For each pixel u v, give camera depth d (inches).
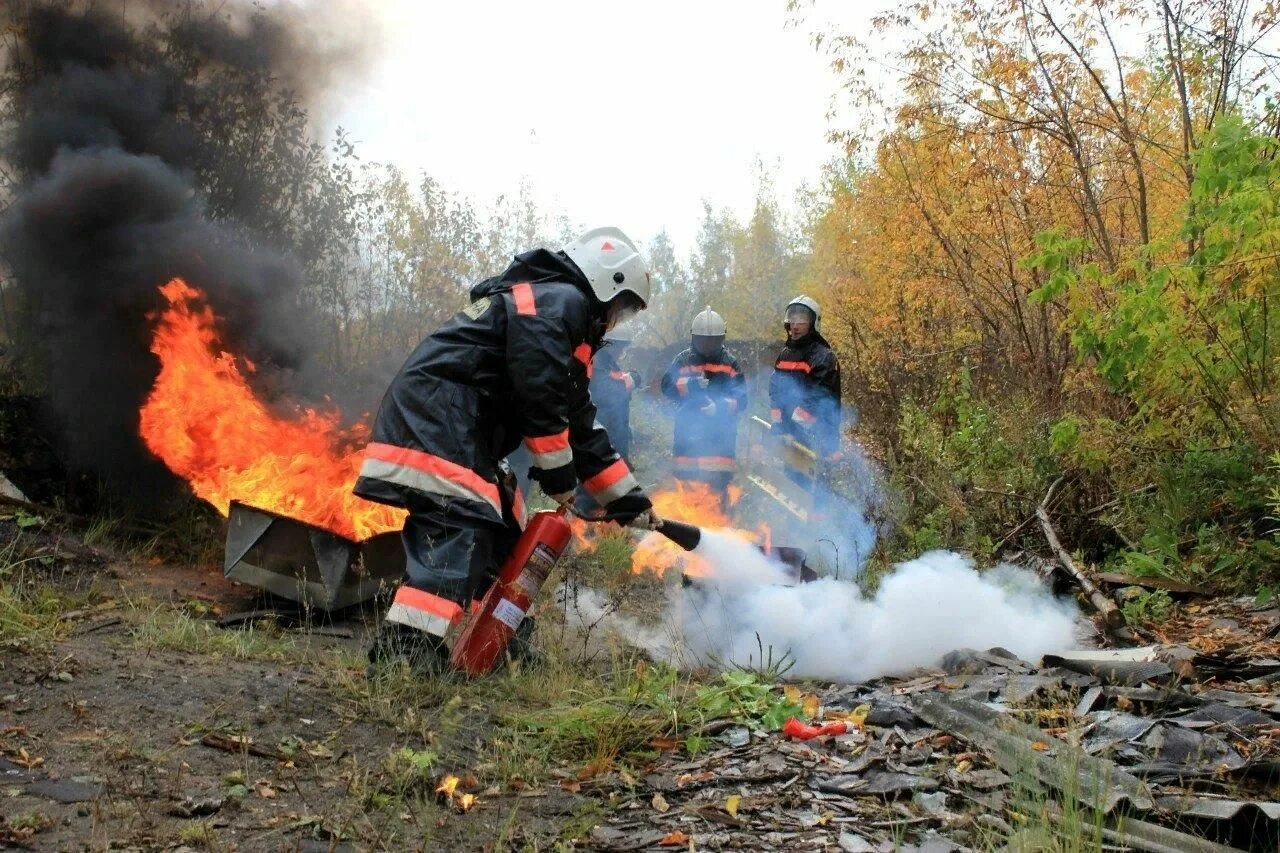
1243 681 158.4
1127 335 237.8
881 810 111.8
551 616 192.5
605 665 170.2
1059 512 258.8
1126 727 131.7
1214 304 237.1
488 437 157.5
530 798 115.1
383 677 142.7
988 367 394.0
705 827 108.6
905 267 440.8
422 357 152.9
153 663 145.7
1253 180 225.0
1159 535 230.4
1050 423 282.2
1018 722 129.6
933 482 277.4
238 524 195.3
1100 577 220.4
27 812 96.2
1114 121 354.6
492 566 164.4
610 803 113.9
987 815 107.5
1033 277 382.3
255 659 160.1
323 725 129.1
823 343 324.8
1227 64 319.9
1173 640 185.8
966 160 382.0
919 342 433.7
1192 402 249.3
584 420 164.4
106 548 222.2
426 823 104.1
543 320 148.9
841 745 131.0
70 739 114.9
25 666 134.8
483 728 134.3
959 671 167.6
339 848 97.0
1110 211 374.3
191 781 107.7
